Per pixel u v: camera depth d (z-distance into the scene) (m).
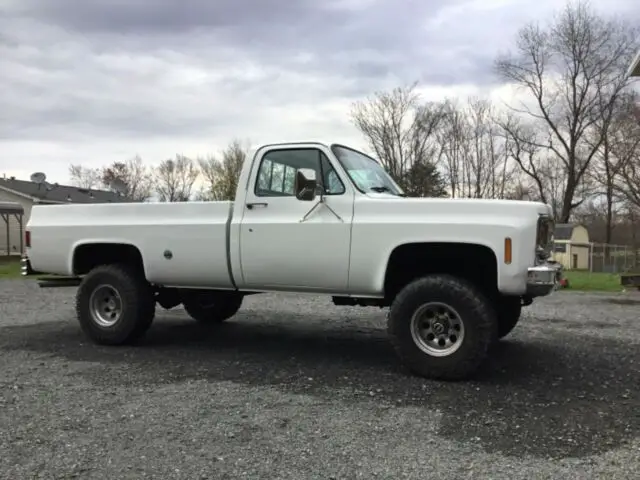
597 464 3.21
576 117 40.41
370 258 5.10
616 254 42.25
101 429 3.74
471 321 4.77
